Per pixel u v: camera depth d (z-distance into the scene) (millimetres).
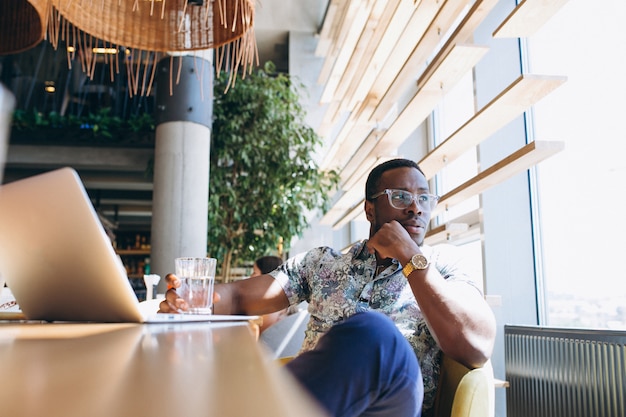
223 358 486
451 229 3062
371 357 916
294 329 2693
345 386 895
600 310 2570
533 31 2023
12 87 7098
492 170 2354
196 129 4445
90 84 7121
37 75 7180
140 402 280
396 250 1337
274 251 5348
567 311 2873
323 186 5352
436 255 1559
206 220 4453
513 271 3143
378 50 3258
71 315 1188
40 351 563
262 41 6812
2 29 1854
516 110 2227
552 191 3014
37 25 1798
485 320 1213
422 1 2455
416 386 974
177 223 4309
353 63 3998
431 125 4480
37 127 6031
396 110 4809
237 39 1980
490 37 3344
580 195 2750
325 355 910
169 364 442
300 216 5246
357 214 4352
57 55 7191
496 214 3188
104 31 1966
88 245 1004
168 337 741
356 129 4047
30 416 246
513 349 2746
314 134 5297
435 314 1198
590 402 2154
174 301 1401
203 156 4465
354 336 921
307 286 1782
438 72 2477
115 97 7086
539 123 3164
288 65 6816
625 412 1970
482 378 1004
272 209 5160
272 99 5215
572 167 2826
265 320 2812
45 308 1195
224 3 1971
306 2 6516
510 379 2764
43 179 993
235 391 313
